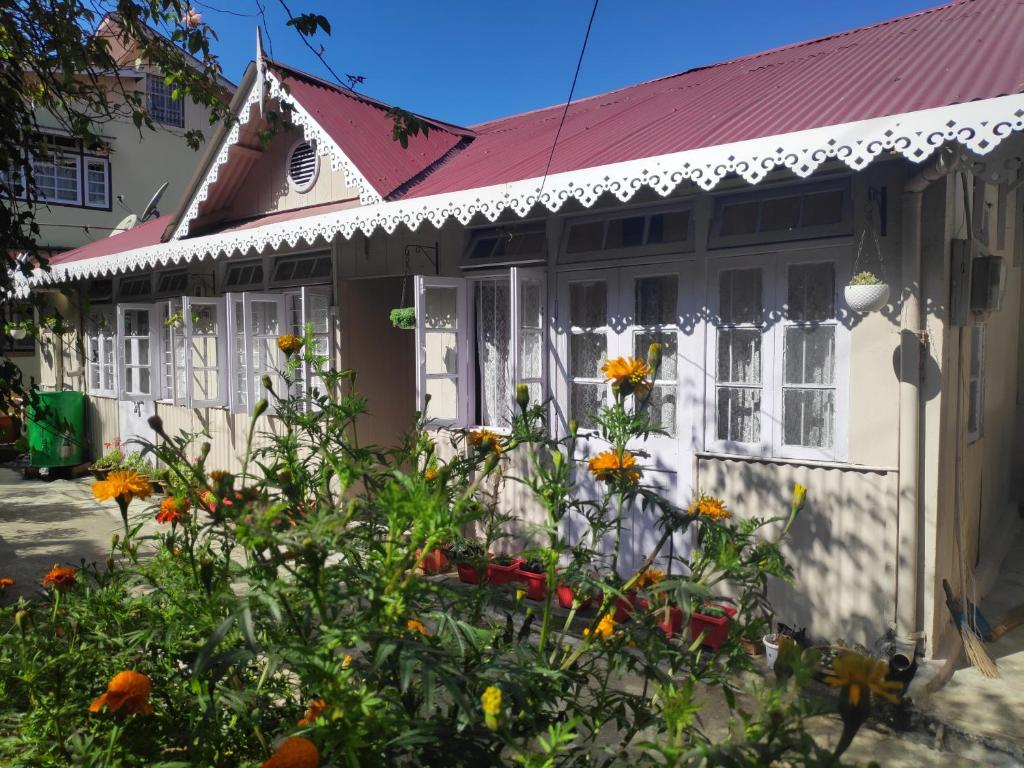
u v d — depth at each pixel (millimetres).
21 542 7094
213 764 1900
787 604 4703
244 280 8680
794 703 1542
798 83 5266
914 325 4281
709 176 3982
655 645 2105
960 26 5789
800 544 4680
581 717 2029
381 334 7859
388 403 7926
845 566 4531
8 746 1841
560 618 4668
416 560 1770
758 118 4453
